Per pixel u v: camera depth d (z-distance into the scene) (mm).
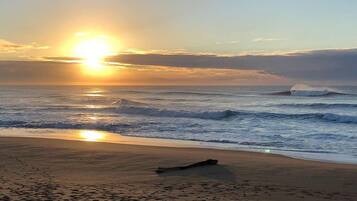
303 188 10773
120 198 8977
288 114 34094
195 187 10562
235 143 20672
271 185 11078
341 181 11727
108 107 46375
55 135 23922
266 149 18781
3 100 66125
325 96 74000
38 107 48781
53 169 12977
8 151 16719
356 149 18906
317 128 27547
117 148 17812
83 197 8969
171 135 23812
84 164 14000
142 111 40438
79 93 104062
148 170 13078
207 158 15328
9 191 9414
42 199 8680
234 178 11930
